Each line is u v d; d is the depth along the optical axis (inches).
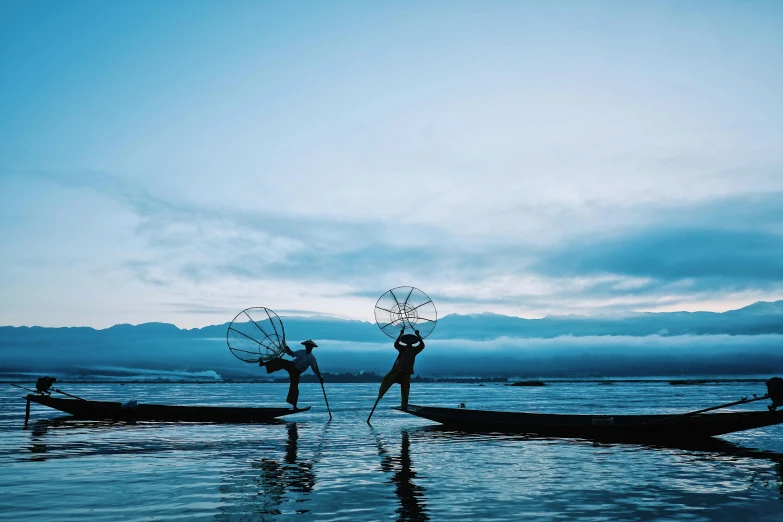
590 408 1243.2
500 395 2317.9
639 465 426.6
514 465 424.2
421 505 297.9
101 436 604.1
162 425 731.4
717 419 527.2
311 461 436.8
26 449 500.7
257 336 760.3
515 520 269.4
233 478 367.6
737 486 347.3
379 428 695.7
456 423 676.7
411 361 736.3
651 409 1167.6
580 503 303.6
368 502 303.7
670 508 292.4
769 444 552.4
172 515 277.1
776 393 491.8
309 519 271.3
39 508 290.0
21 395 1875.0
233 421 779.4
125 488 337.1
